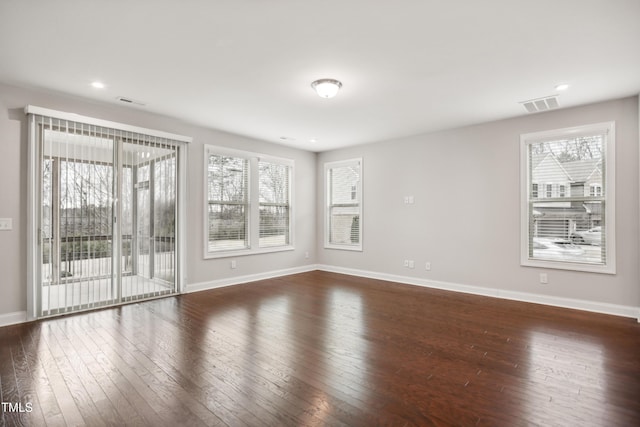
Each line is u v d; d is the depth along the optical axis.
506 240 4.54
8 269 3.42
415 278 5.43
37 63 2.93
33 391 2.15
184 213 4.75
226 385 2.23
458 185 4.97
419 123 4.75
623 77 3.20
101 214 4.02
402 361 2.61
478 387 2.22
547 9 2.15
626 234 3.72
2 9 2.14
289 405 2.00
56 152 3.67
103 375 2.36
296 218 6.45
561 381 2.30
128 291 4.26
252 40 2.55
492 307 4.11
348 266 6.34
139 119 4.27
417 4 2.11
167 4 2.10
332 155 6.59
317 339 3.07
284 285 5.36
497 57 2.81
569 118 4.06
